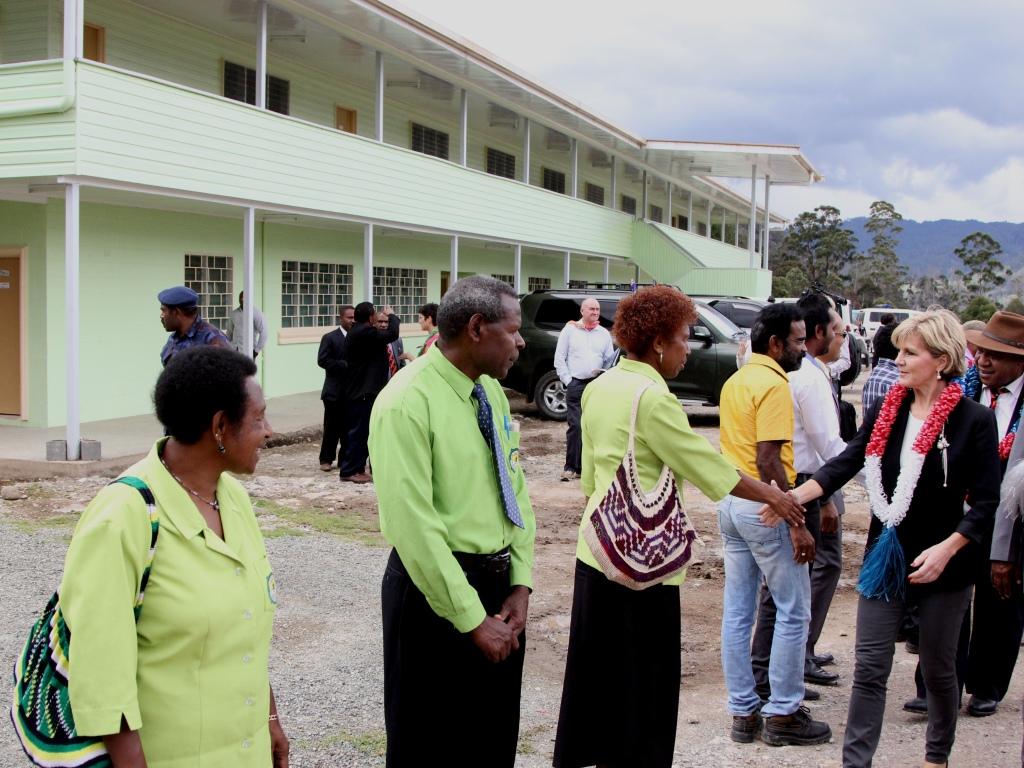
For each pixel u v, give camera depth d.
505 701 3.10
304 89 17.70
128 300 13.77
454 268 19.02
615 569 3.38
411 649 3.02
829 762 4.07
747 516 4.15
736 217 45.44
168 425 2.15
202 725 2.08
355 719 4.39
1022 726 4.61
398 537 2.82
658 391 3.42
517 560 3.14
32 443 11.26
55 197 12.28
